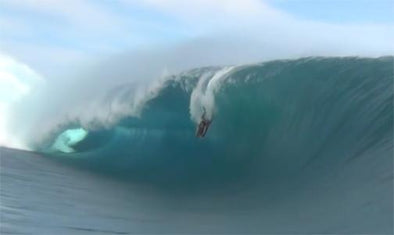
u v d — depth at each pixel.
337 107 14.52
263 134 15.80
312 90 15.49
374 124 13.17
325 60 15.99
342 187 11.44
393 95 13.47
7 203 10.91
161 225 10.29
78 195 12.40
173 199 12.83
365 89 14.37
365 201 10.05
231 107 16.62
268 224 10.05
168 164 16.53
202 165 16.06
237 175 14.91
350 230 8.86
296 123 15.16
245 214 11.05
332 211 10.13
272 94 16.17
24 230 9.27
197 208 11.89
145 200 12.61
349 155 12.90
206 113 16.81
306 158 14.14
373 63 15.23
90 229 9.73
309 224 9.66
